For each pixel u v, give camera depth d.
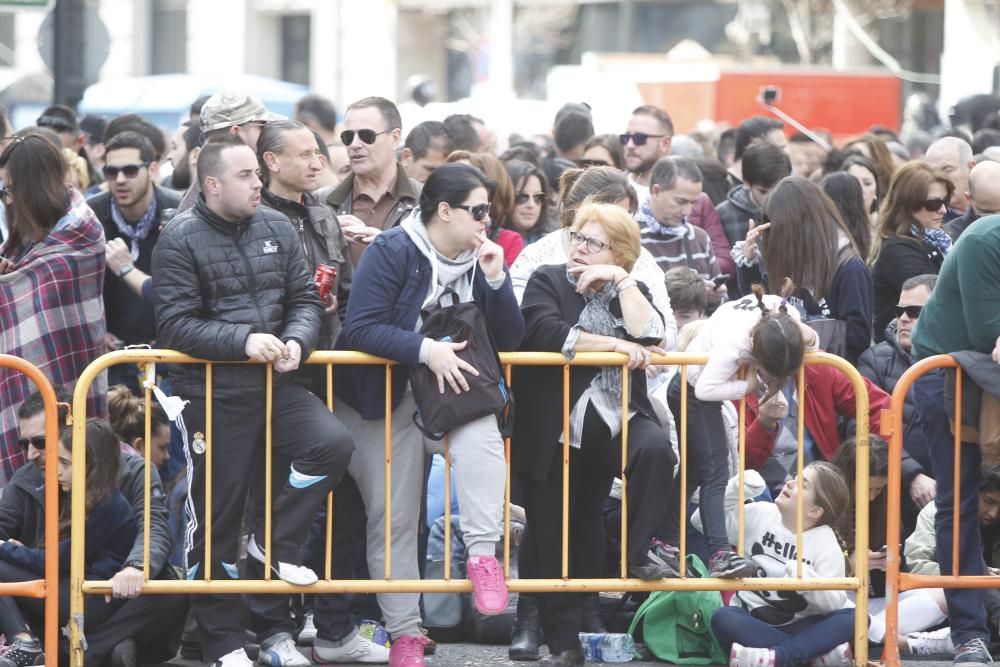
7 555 16.98
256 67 103.38
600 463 17.25
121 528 17.38
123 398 19.42
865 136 28.77
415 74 104.19
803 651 17.33
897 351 20.38
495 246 16.45
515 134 34.62
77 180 25.39
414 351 16.23
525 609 18.27
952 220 23.59
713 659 18.11
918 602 18.69
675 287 20.42
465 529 16.53
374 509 17.11
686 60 77.75
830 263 19.97
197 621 16.94
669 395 17.98
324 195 19.95
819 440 19.36
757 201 25.34
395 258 16.55
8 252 19.06
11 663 16.73
